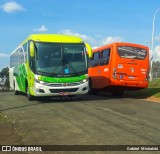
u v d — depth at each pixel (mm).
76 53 18094
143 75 21484
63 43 18031
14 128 10625
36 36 18141
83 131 10039
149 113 13742
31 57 17781
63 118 12383
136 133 9695
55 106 16172
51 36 18266
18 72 23953
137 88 22047
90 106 16078
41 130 10266
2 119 12469
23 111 14562
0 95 26719
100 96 23500
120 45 21094
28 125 11117
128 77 21172
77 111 14227
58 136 9430
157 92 24078
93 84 24016
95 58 23781
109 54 21438
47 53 17688
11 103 18172
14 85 27109
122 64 21078
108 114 13328
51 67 17547
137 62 21344
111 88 22266
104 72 22016
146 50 21625
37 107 15898
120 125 10914
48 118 12438
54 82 17469
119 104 17109
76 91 17844
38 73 17453
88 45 18547
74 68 17828
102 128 10453
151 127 10594
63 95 17703
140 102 18312
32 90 18172
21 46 22438
